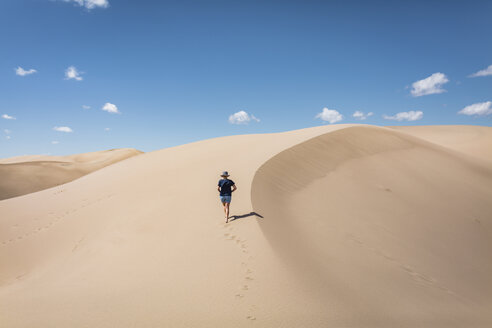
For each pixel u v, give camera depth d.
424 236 10.66
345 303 4.86
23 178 62.28
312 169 14.51
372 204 12.41
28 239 10.59
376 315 4.67
